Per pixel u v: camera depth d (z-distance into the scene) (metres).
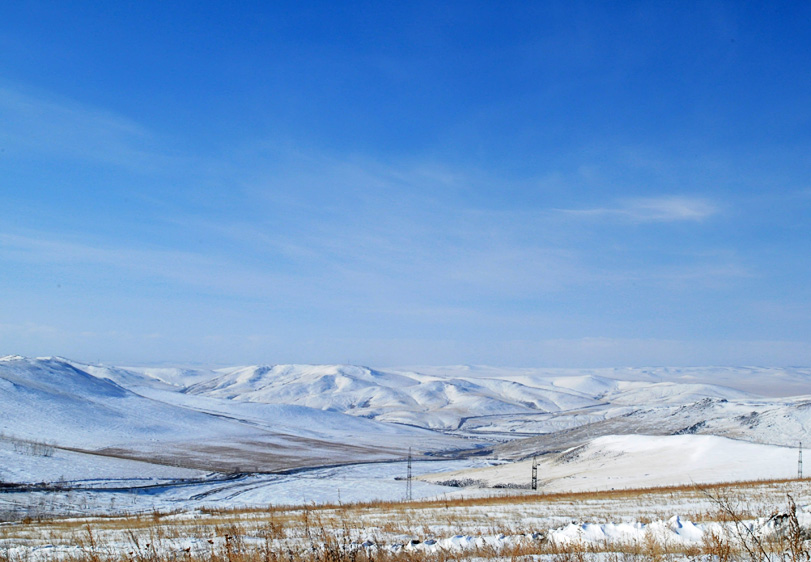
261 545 14.36
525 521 24.17
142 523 29.39
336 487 93.44
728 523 14.23
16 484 78.31
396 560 12.47
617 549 11.88
